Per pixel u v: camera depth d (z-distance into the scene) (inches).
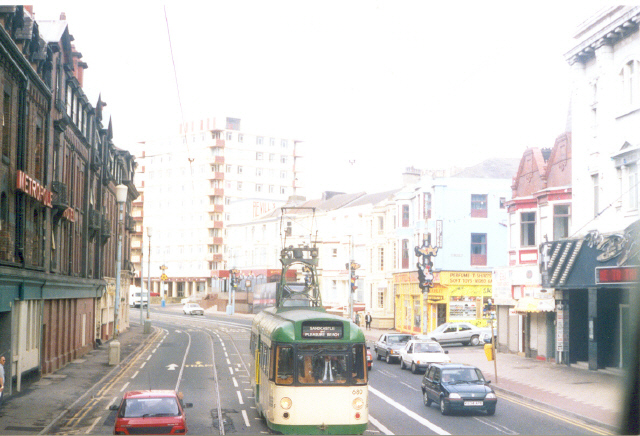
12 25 1060.5
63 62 1418.6
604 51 1224.8
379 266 2770.7
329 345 727.7
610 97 1216.2
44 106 1241.4
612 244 1127.0
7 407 933.8
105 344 2032.5
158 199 5339.6
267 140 5251.0
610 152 1208.8
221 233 4977.9
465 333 1940.2
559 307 1425.9
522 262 1637.6
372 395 1077.8
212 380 1270.9
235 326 3038.9
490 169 2596.0
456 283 2266.2
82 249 1688.0
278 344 725.3
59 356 1417.3
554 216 1519.4
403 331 2522.1
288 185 5349.4
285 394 713.0
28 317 1168.2
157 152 5359.3
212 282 4660.4
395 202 2625.5
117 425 636.7
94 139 1777.8
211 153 5036.9
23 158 1088.8
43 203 1197.7
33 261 1195.9
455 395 882.1
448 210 2305.6
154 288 5305.1
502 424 823.7
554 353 1493.6
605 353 1282.0
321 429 711.7
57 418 861.2
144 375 1336.1
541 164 1606.8
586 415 854.5
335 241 3329.2
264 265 4055.1
